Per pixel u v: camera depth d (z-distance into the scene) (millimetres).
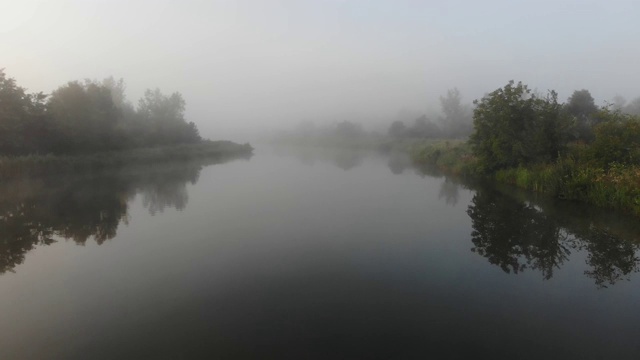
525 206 14609
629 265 8633
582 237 10586
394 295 7398
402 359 5348
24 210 15617
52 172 29469
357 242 10703
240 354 5492
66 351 5633
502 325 6254
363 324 6332
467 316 6555
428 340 5828
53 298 7398
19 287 7922
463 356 5410
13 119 29344
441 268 8727
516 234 11094
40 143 32562
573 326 6180
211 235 11547
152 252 10055
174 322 6453
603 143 14750
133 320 6543
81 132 36656
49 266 9086
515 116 20688
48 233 12008
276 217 13781
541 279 8016
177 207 15805
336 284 7949
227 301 7230
